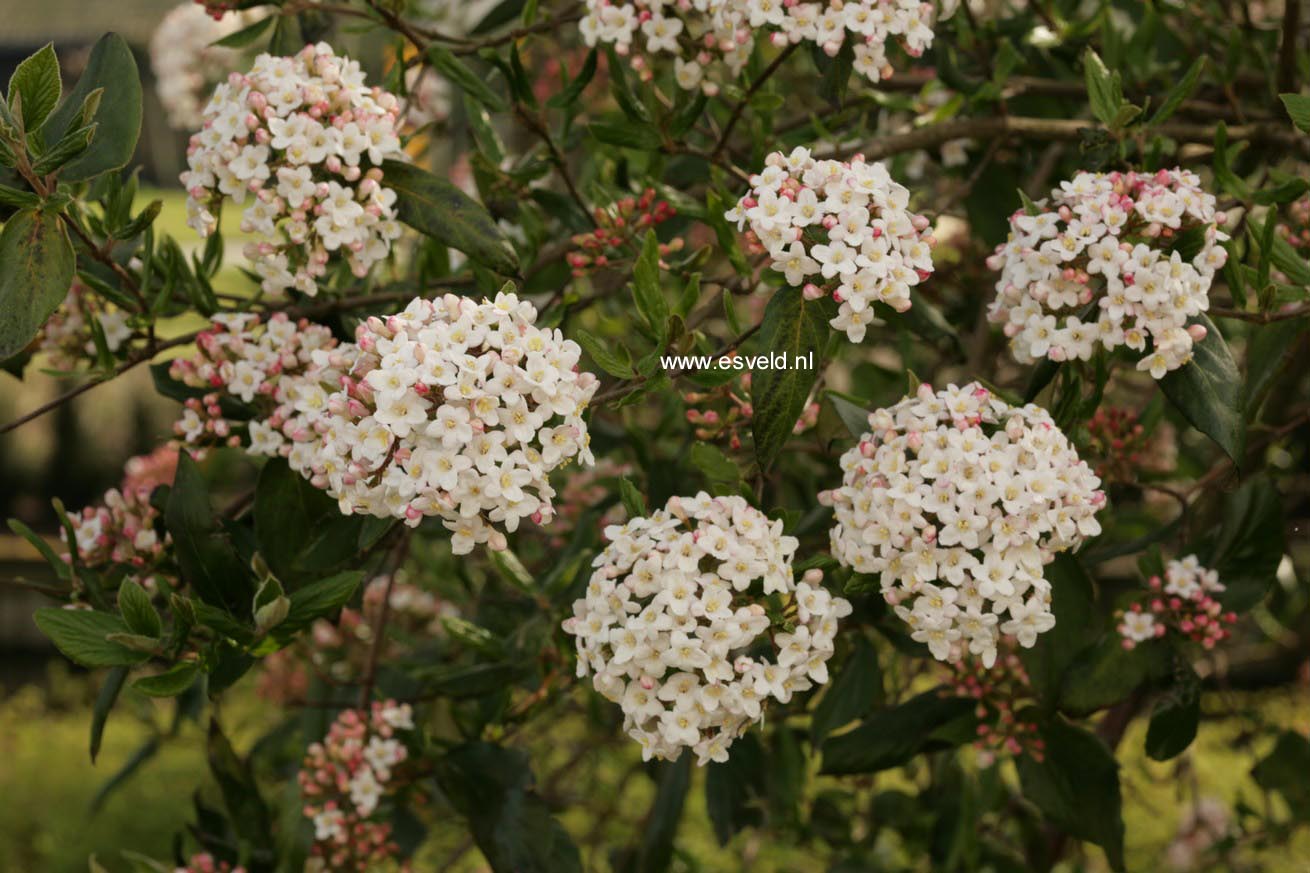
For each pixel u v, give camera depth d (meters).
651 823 1.13
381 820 1.08
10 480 3.56
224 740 1.04
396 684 1.18
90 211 0.99
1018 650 1.00
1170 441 1.26
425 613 1.45
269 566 0.93
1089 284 0.87
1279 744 1.19
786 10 0.91
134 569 0.98
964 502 0.83
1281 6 1.33
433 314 0.83
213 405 0.95
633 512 0.87
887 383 1.25
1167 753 0.97
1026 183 1.16
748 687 0.83
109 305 1.01
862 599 1.04
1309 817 1.22
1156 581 0.97
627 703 0.83
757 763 1.14
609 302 1.23
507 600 1.23
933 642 0.85
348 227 0.92
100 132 0.90
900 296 0.85
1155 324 0.86
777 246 0.85
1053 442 0.85
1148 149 0.98
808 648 0.84
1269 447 1.15
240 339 0.94
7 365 1.02
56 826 2.40
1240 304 0.92
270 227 0.91
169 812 2.43
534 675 1.09
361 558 0.98
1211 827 1.48
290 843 1.04
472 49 1.01
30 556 3.29
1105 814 0.99
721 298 1.00
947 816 1.22
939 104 1.17
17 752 2.77
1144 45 1.11
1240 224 1.04
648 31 0.94
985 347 1.15
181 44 1.59
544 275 1.13
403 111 1.00
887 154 1.04
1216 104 1.14
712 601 0.83
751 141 1.12
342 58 0.93
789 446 1.05
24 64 0.85
